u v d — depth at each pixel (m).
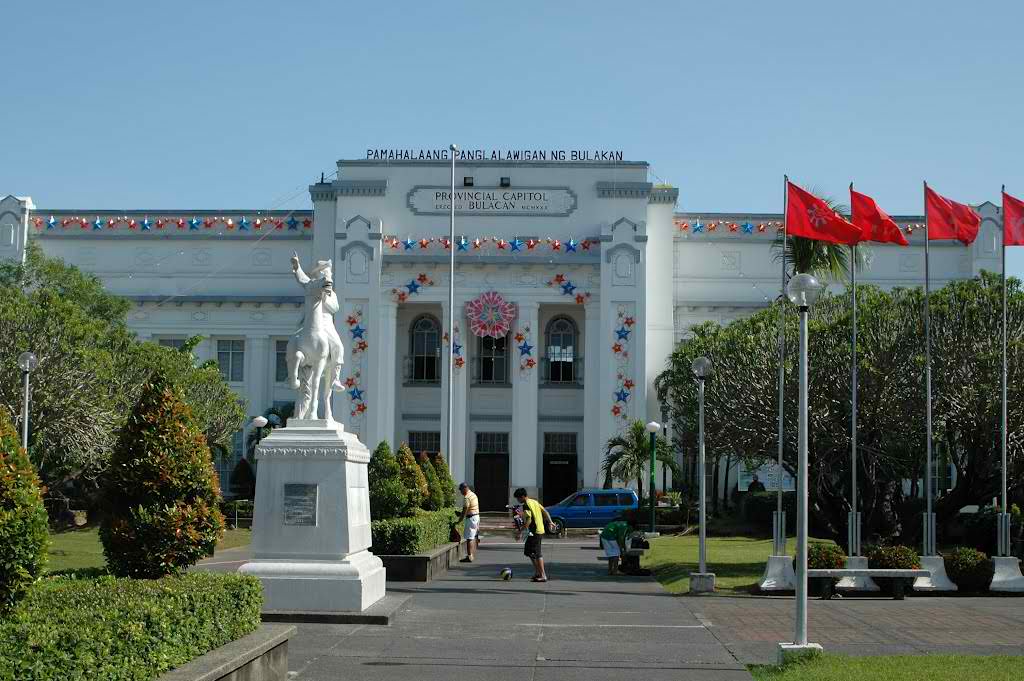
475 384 55.59
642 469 50.12
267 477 16.64
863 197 24.16
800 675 12.40
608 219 54.16
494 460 55.41
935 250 55.41
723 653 14.38
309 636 15.05
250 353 55.75
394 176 54.44
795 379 27.88
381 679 12.26
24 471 8.35
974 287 28.47
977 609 19.48
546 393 55.56
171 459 12.88
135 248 56.47
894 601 20.84
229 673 9.84
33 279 48.28
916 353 27.31
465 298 53.75
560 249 53.94
